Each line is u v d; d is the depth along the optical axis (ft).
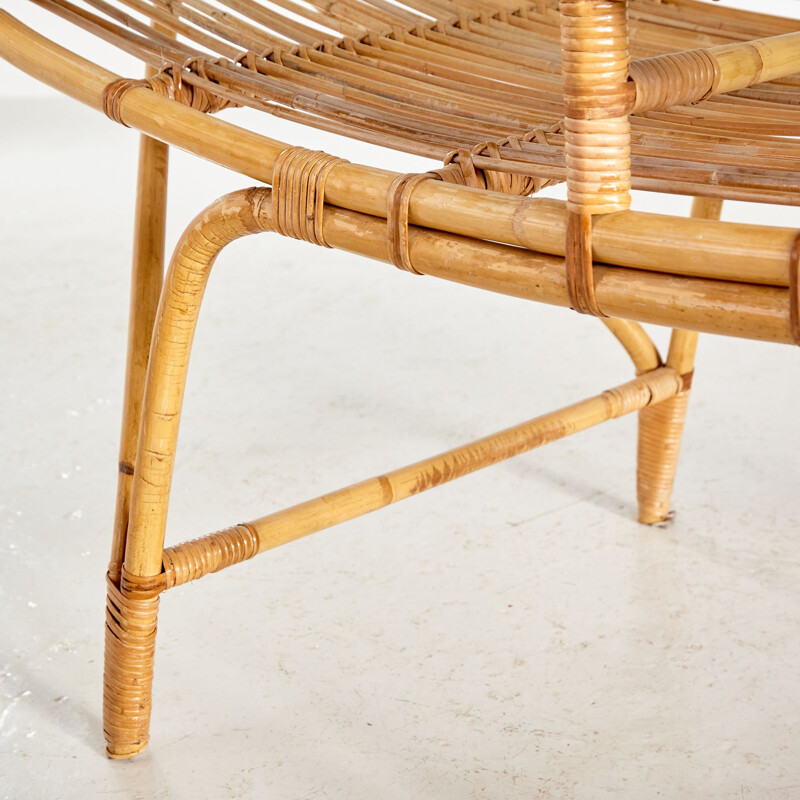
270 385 3.78
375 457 3.30
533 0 2.72
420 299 4.60
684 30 2.49
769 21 2.51
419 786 2.03
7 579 2.68
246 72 2.01
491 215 1.33
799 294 1.10
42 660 2.41
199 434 3.44
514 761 2.10
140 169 2.07
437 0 2.57
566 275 1.26
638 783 2.04
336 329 4.27
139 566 1.97
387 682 2.33
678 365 2.77
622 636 2.48
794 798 1.99
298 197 1.53
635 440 3.44
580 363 3.99
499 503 3.07
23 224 5.30
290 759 2.11
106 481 3.16
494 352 4.08
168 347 1.82
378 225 1.46
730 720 2.21
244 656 2.41
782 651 2.43
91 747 2.16
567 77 1.17
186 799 2.00
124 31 2.10
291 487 3.13
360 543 2.86
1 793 2.02
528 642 2.46
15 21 1.99
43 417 3.52
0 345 4.02
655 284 1.20
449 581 2.70
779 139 1.74
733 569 2.74
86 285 4.61
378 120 1.86
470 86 2.11
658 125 1.85
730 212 5.65
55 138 6.77
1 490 3.09
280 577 2.71
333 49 2.24
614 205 1.21
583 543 2.87
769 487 3.13
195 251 1.73
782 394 3.72
